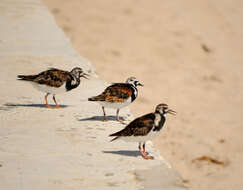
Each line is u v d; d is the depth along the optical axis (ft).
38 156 28.68
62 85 38.73
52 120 35.99
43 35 65.77
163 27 122.11
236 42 119.85
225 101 86.07
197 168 57.47
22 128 33.73
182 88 89.81
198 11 138.72
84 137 32.48
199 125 73.36
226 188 52.11
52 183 25.14
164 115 28.50
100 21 121.49
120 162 28.45
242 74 101.45
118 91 35.55
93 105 41.09
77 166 27.50
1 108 38.42
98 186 25.09
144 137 28.27
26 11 78.23
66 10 127.24
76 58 56.75
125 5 135.44
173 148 62.90
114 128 34.86
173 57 105.60
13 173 26.16
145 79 91.61
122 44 108.68
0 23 69.51
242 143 67.41
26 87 45.32
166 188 25.27
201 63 104.47
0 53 55.83
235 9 145.48
